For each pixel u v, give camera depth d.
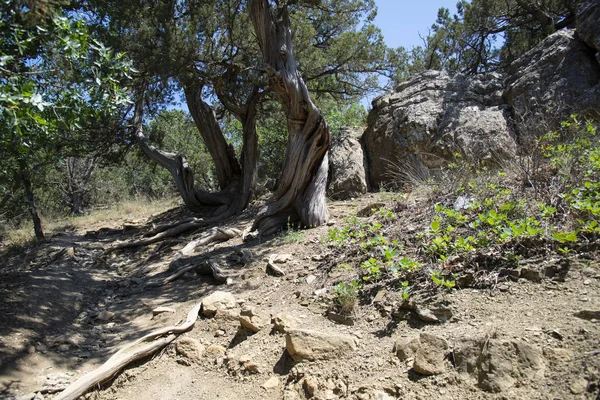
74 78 4.88
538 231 3.91
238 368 4.01
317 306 4.62
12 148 5.41
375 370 3.41
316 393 3.39
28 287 6.38
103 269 9.04
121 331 5.38
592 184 4.41
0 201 14.91
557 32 8.70
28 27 4.37
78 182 25.42
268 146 16.62
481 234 4.33
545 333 3.03
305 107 8.20
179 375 4.17
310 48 11.93
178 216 13.73
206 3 10.91
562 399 2.56
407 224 5.68
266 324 4.46
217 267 6.68
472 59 16.17
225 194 13.31
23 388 4.11
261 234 8.38
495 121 8.41
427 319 3.72
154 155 14.10
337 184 9.80
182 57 10.20
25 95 3.85
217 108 15.53
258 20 8.37
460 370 3.05
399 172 9.39
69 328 5.48
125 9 9.09
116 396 4.05
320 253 6.21
